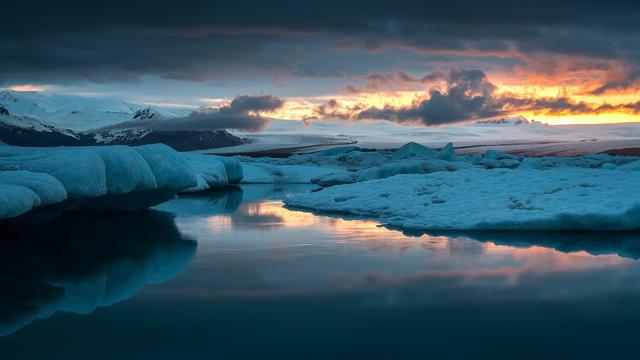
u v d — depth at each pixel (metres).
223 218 17.28
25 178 11.85
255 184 39.72
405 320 7.12
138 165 16.12
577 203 14.93
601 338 6.55
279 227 15.09
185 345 6.36
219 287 8.69
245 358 6.02
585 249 11.66
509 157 50.72
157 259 10.85
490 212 14.98
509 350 6.22
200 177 29.59
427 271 9.68
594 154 50.22
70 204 14.79
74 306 7.80
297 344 6.38
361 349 6.24
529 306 7.67
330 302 7.88
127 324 7.04
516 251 11.42
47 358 6.03
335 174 34.75
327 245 12.23
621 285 8.76
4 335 6.69
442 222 14.56
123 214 18.39
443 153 46.34
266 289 8.55
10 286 8.89
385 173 31.52
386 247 11.92
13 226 14.16
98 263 10.56
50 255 11.38
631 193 15.80
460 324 6.98
